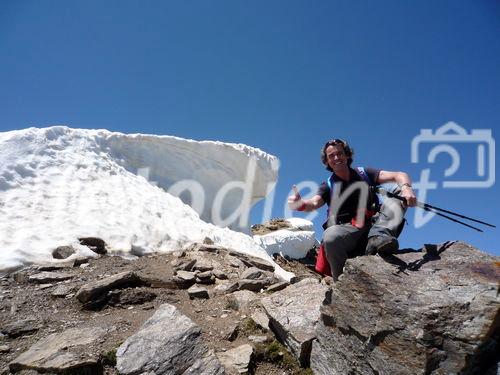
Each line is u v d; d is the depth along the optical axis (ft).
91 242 25.08
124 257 25.03
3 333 14.25
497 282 10.07
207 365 11.73
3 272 19.98
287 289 15.89
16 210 26.18
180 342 12.60
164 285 19.34
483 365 9.27
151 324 13.89
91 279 19.97
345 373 11.17
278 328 13.87
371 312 10.55
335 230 13.32
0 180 27.73
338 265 13.47
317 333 12.49
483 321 8.99
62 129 37.68
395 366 9.62
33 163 31.35
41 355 12.30
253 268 21.66
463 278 10.44
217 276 21.30
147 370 11.73
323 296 14.66
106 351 12.60
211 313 16.25
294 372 12.51
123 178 38.09
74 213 28.43
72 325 15.06
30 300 17.20
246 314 15.71
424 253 12.11
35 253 22.39
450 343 9.12
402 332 9.64
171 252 27.07
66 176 32.48
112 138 42.65
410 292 10.09
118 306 16.84
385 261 11.59
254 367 12.47
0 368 12.16
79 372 11.71
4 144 30.96
